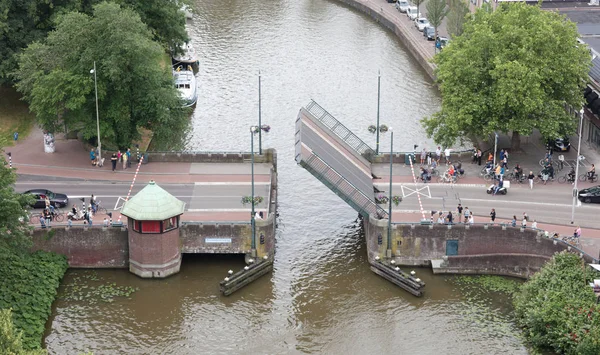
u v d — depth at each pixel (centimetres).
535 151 15112
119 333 11306
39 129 15975
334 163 13075
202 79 19288
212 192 13700
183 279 12356
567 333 10550
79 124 15575
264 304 11919
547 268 11550
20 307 11325
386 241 12538
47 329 11312
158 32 17950
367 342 11206
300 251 13050
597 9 18162
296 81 19300
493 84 14200
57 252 12500
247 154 14688
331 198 14512
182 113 15612
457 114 14200
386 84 19175
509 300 11925
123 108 14662
